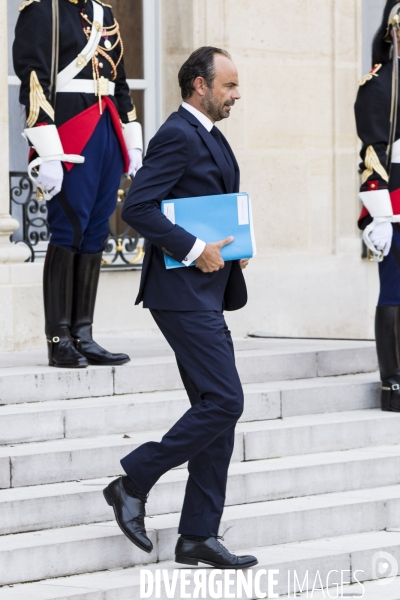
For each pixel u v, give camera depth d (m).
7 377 8.91
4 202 10.71
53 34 9.23
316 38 13.28
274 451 9.15
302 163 13.24
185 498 7.38
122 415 8.96
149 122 12.73
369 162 9.71
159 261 7.27
